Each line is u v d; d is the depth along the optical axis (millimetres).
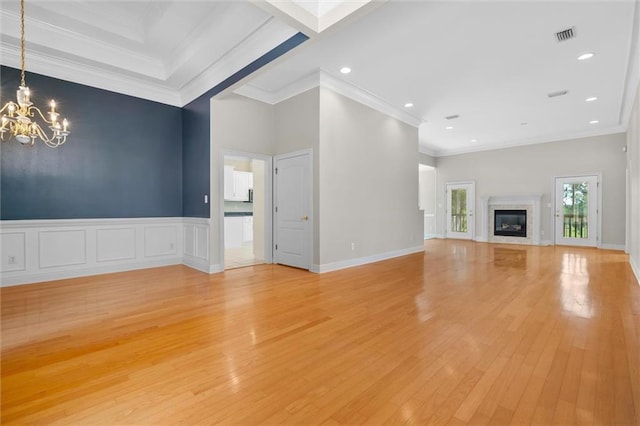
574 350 2148
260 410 1538
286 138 5172
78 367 1948
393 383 1767
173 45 4109
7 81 3768
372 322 2695
